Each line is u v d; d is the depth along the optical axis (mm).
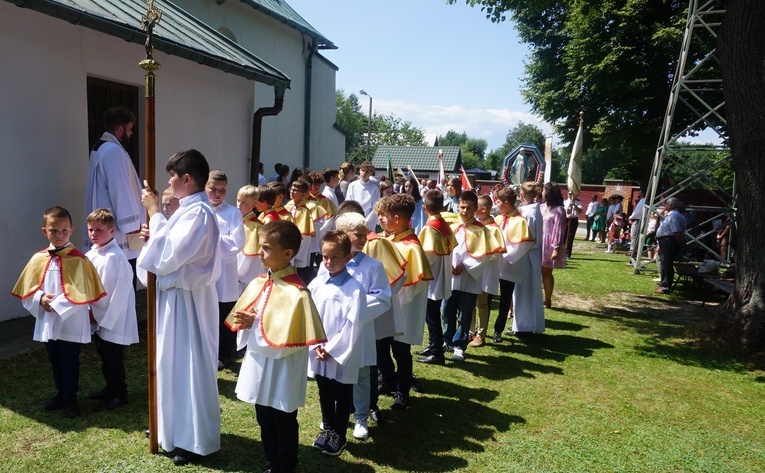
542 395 5008
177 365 3381
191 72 7812
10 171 5324
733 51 6496
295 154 15328
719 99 19562
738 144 6613
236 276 5043
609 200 23250
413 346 6273
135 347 5371
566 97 22594
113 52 6449
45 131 5645
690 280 11438
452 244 5340
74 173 6012
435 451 3836
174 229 3270
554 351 6379
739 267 6805
